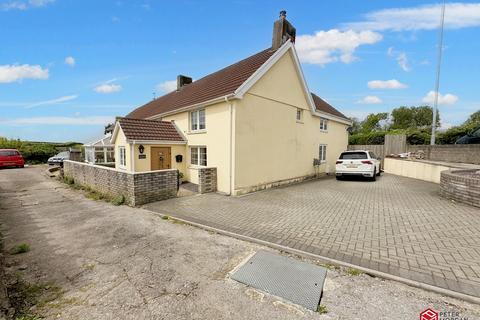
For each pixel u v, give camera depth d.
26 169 21.08
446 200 7.90
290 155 12.80
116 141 13.55
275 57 10.84
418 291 3.06
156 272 3.58
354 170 13.13
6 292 3.02
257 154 10.64
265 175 11.12
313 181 13.53
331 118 16.61
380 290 3.09
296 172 13.37
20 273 3.61
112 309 2.75
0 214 7.07
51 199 9.21
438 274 3.38
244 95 9.90
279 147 11.95
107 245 4.64
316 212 6.75
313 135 14.90
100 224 5.95
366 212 6.65
